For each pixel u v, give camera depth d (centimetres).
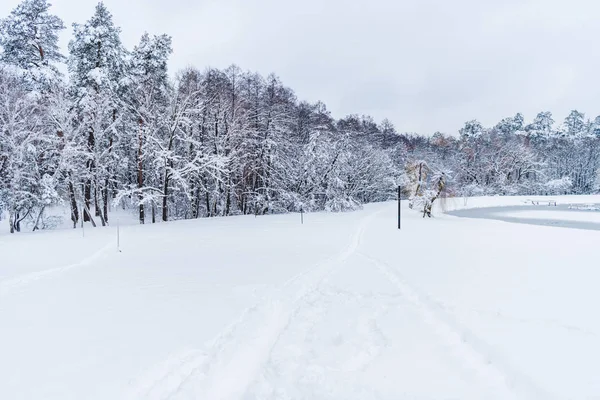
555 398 385
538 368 446
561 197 6838
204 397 395
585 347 501
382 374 459
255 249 1529
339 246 1608
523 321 605
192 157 3284
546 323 594
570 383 412
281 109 4166
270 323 630
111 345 514
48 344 518
